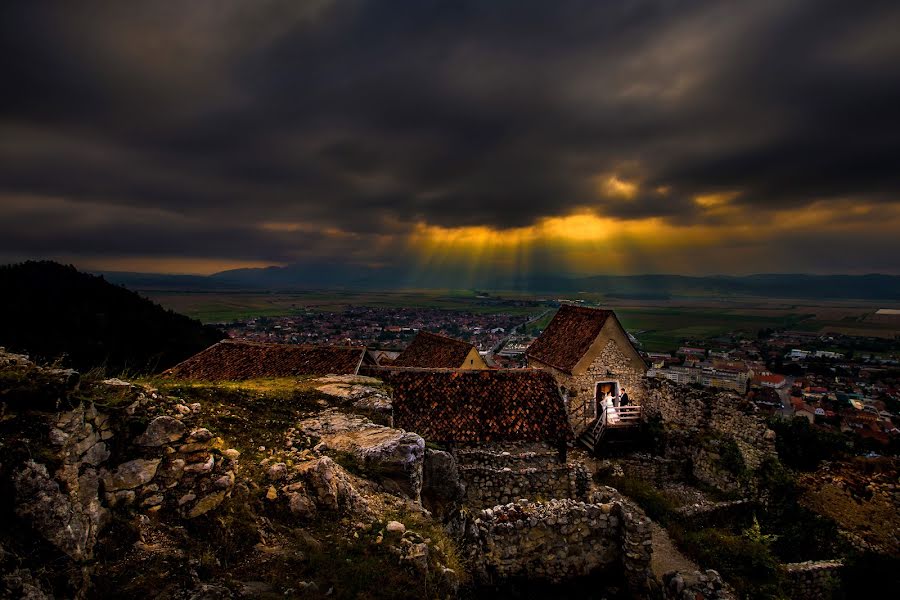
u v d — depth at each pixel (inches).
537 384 755.4
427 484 483.8
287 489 320.8
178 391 451.2
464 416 681.0
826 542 589.0
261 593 235.5
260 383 559.2
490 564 405.4
